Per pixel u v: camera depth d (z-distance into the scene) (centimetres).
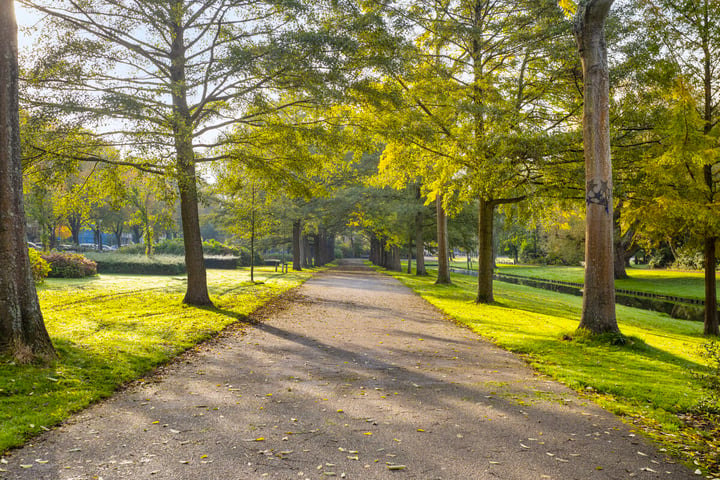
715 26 1325
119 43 1210
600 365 764
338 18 1219
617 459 402
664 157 1209
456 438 442
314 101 1247
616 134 1289
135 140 1049
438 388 619
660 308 2406
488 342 977
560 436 453
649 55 1333
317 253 4922
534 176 1430
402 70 1262
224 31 1264
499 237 7719
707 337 1393
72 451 396
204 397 560
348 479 354
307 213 3434
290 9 1134
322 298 1773
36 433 431
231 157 1342
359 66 1230
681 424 498
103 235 9775
